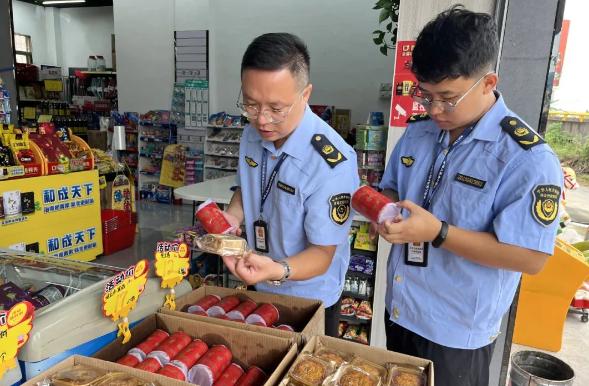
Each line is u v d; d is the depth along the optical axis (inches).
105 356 44.3
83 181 174.2
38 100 377.4
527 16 79.4
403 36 95.3
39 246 157.3
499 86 83.1
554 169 45.8
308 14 259.1
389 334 62.8
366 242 126.4
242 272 46.1
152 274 54.4
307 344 44.2
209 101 289.4
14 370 37.4
